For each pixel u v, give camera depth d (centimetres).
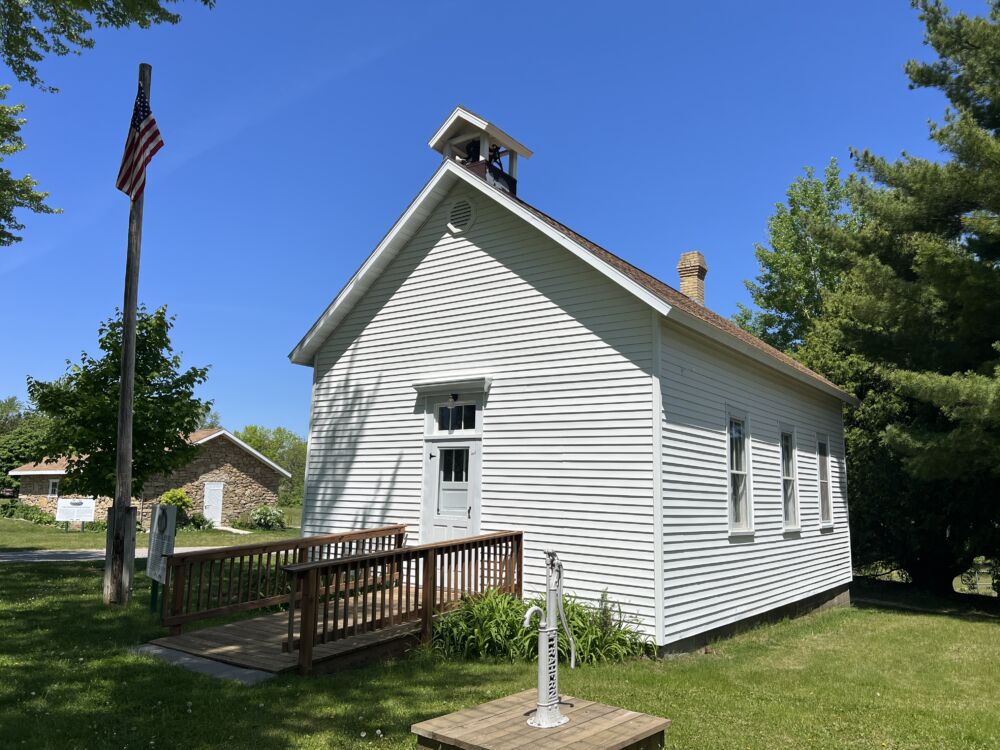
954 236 1527
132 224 1118
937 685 788
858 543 1917
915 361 1645
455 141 1272
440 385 1134
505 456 1058
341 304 1286
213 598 1087
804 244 3177
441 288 1185
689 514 966
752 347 1120
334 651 752
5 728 534
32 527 3055
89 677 679
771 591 1216
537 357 1049
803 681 784
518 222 1105
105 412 1286
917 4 1538
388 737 545
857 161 1677
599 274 1003
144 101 1138
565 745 378
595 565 944
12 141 1698
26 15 1078
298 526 3812
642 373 941
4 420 6725
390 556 833
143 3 1004
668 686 727
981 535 1722
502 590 973
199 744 521
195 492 3369
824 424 1580
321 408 1322
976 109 1515
